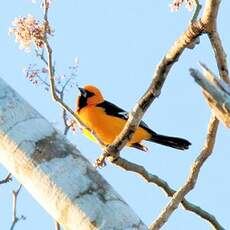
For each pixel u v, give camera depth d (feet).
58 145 16.38
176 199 34.78
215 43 28.58
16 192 29.50
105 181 16.06
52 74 32.37
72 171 15.98
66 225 15.66
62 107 33.14
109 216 15.44
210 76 17.81
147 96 29.25
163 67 27.78
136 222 15.56
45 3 32.86
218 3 26.25
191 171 34.76
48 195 15.84
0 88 17.06
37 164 16.08
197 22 26.96
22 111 16.83
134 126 31.40
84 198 15.64
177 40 27.20
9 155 16.38
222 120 18.03
